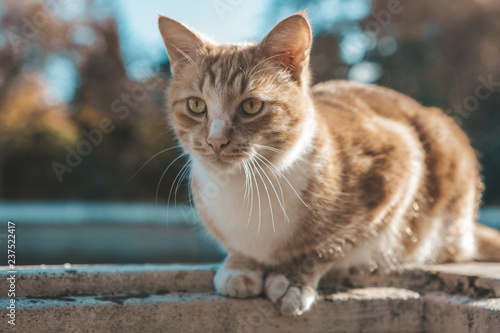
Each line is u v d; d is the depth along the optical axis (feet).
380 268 8.85
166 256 24.31
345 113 9.39
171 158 33.42
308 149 7.95
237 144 7.57
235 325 7.52
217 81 7.87
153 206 37.24
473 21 32.17
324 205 7.88
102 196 40.47
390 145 8.80
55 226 27.37
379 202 8.32
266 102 7.84
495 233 10.84
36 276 7.43
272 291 7.54
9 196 41.29
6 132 41.57
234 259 8.43
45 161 41.73
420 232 9.51
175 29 8.50
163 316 7.25
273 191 7.76
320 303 7.77
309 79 8.76
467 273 8.27
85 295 7.55
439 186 9.72
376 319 7.97
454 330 7.66
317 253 8.09
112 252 25.00
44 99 43.45
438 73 30.96
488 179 33.91
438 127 10.35
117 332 7.06
